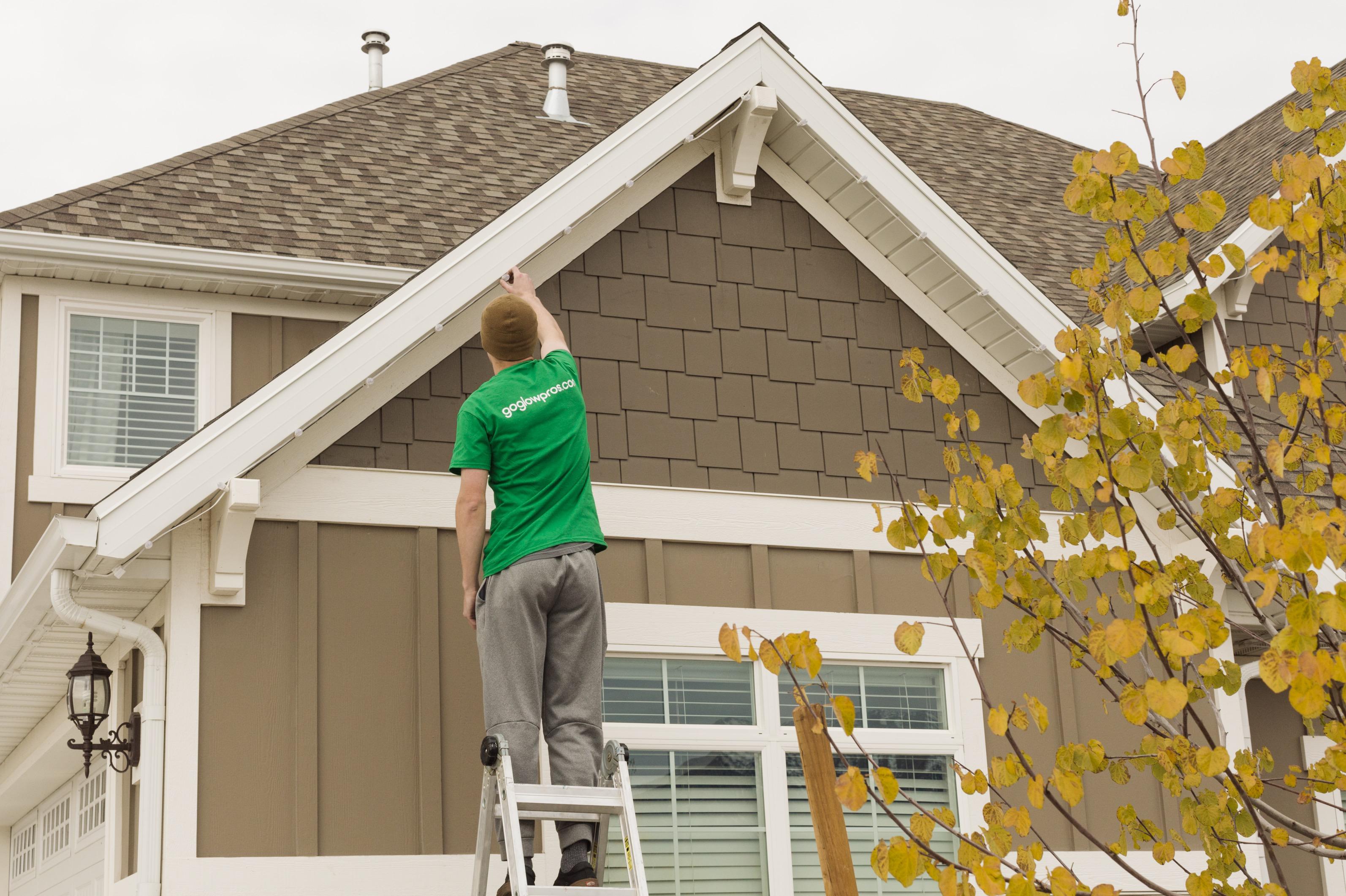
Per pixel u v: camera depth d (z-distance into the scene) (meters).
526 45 14.94
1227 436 4.94
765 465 8.23
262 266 10.08
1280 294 11.94
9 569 9.40
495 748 5.32
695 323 8.29
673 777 7.59
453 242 10.81
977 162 14.98
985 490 4.75
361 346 7.00
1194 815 4.80
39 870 11.95
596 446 7.88
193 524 6.94
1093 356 4.46
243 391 10.20
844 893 5.35
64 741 9.60
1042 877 8.04
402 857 6.86
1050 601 4.82
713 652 7.80
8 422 9.63
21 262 9.72
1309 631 3.67
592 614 5.94
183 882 6.46
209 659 6.82
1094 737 8.49
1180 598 4.96
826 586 8.20
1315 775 4.75
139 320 10.12
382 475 7.36
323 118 12.28
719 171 8.55
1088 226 14.04
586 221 8.13
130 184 10.55
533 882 5.71
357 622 7.14
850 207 8.72
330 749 6.91
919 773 8.10
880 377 8.66
